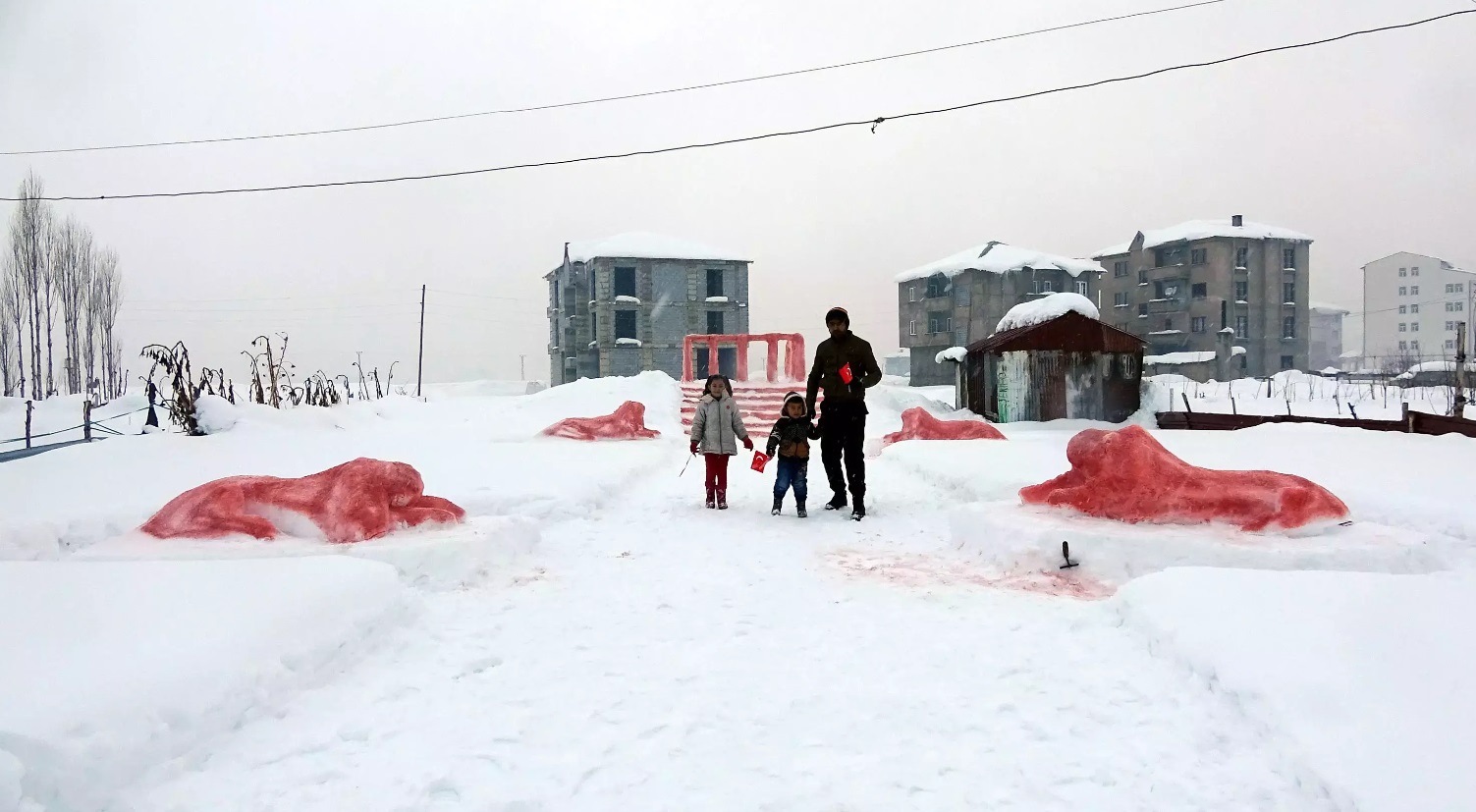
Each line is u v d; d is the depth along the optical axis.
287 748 3.23
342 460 11.99
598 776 3.02
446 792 2.93
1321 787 2.77
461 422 22.42
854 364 8.55
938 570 6.14
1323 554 5.63
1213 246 60.16
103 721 2.91
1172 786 2.91
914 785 2.94
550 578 5.96
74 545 6.88
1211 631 3.95
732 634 4.64
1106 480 6.67
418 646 4.45
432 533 6.41
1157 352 63.16
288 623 4.00
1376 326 92.12
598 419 16.06
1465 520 6.69
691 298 54.56
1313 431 15.71
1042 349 21.88
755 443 17.27
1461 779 2.60
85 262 46.75
